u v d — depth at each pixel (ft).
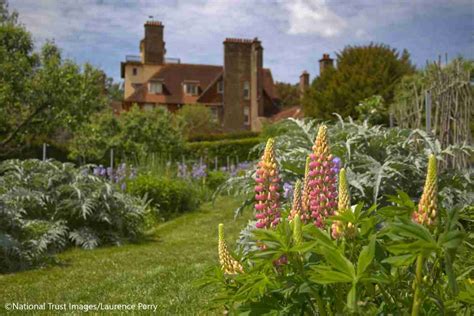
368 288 5.84
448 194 15.97
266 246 6.29
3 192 26.40
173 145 77.51
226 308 7.34
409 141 18.30
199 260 22.43
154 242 29.14
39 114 56.85
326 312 6.10
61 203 27.58
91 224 28.58
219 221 36.63
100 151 64.28
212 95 148.36
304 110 97.76
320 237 5.71
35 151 64.49
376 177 15.67
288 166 15.67
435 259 5.54
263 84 159.53
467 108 21.88
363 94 85.25
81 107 57.31
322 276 5.32
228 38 143.23
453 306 5.89
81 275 20.12
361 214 6.17
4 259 21.44
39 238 24.14
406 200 6.15
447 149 17.71
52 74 54.70
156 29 159.53
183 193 43.57
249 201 17.48
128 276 19.24
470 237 6.80
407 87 42.55
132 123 74.23
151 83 147.13
